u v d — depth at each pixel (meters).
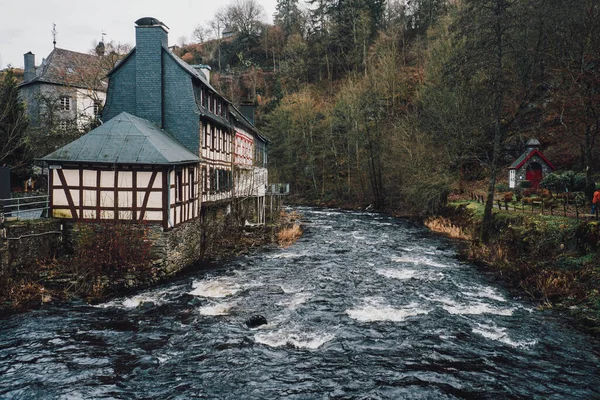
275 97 71.69
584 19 22.02
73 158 15.56
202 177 20.80
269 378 8.61
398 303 13.38
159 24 19.97
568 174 28.27
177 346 10.12
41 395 7.87
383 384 8.31
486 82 23.44
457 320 11.84
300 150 59.97
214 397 7.89
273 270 17.89
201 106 21.44
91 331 10.96
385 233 29.14
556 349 9.95
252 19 99.88
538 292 14.23
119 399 7.78
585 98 21.08
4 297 12.74
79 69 36.31
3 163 23.59
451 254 21.41
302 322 11.71
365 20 68.88
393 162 41.94
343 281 16.08
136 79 20.09
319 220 37.19
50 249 15.41
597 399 7.77
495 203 28.55
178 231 17.28
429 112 38.69
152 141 16.36
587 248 15.05
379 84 50.16
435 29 49.97
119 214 15.98
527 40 22.14
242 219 27.69
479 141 38.72
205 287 15.11
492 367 9.04
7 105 22.64
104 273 14.85
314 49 80.81
